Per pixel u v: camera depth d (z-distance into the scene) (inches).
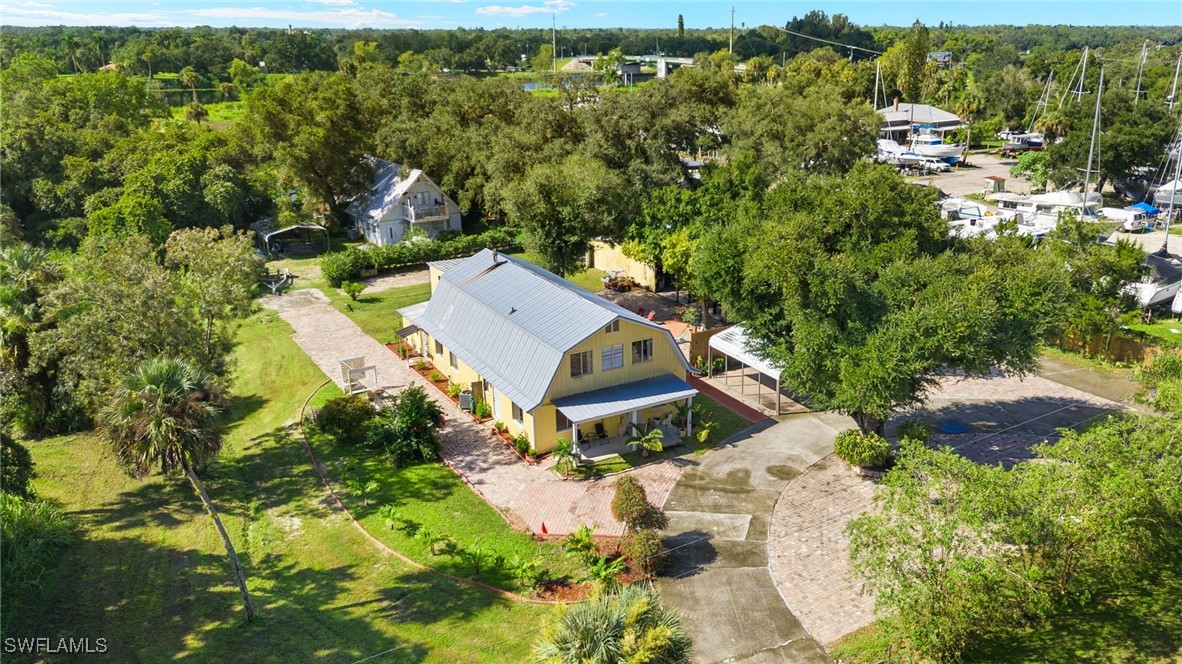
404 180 2714.1
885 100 5093.5
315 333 1886.1
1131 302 1860.2
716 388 1578.5
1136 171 3191.4
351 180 2851.9
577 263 2069.4
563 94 2746.1
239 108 5206.7
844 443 1221.1
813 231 1310.3
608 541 1050.1
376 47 6850.4
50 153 2797.7
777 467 1253.1
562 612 687.1
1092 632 826.8
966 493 771.4
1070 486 796.6
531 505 1146.0
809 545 1037.8
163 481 1248.8
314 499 1173.1
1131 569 915.4
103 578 969.5
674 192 1927.9
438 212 2723.9
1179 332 1797.5
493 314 1451.8
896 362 1068.5
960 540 777.6
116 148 2792.8
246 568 1001.5
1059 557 840.9
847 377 1103.6
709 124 2844.5
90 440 1417.3
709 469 1250.6
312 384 1598.2
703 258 1376.7
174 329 1214.3
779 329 1273.4
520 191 1955.0
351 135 2770.7
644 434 1293.1
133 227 2341.3
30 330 1312.7
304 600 929.5
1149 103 3125.0
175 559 1019.3
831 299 1137.4
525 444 1285.7
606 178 1967.3
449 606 914.1
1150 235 2603.3
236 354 1771.7
